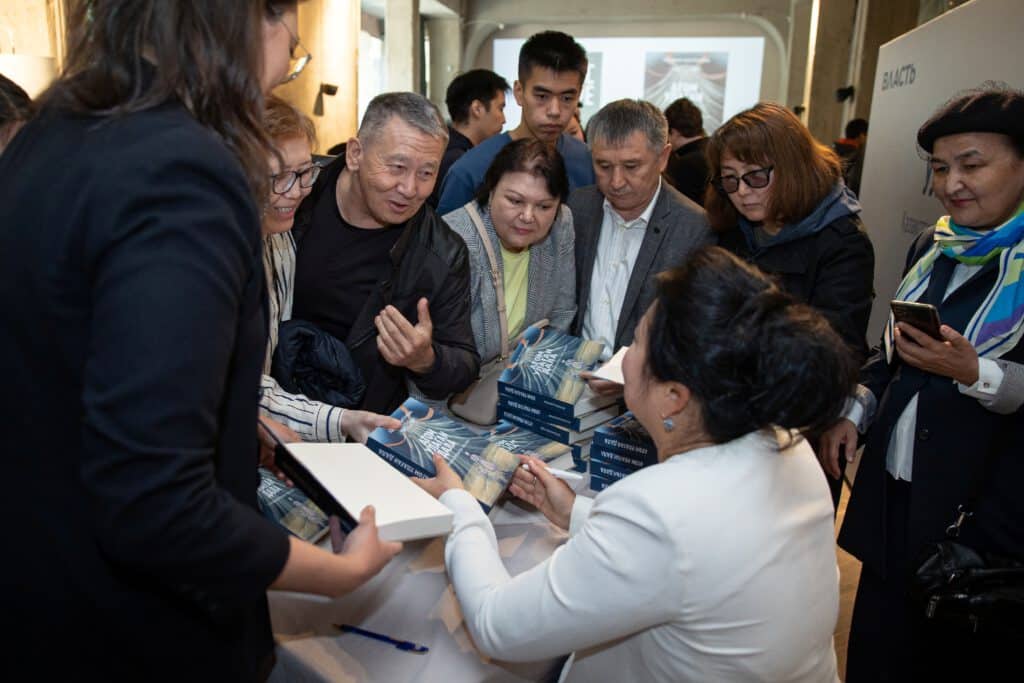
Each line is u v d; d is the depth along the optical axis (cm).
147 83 64
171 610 68
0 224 63
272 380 144
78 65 67
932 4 527
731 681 83
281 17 73
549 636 82
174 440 55
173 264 56
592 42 1116
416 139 143
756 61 1081
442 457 123
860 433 164
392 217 152
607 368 142
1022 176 134
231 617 68
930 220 271
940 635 155
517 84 253
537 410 150
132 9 63
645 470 84
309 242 162
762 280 80
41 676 68
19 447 64
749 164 169
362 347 159
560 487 121
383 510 87
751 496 80
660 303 82
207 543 58
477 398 172
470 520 101
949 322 144
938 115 139
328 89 571
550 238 197
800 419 76
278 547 65
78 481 64
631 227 201
